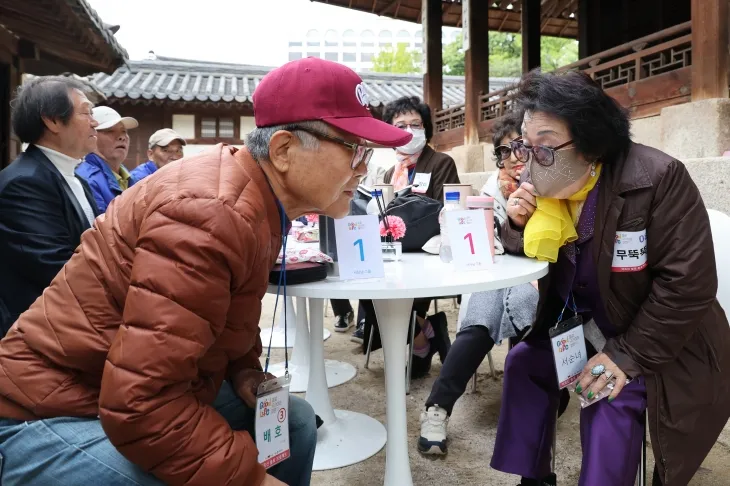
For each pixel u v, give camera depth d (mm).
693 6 4184
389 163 9188
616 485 1307
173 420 899
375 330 3240
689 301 1299
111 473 981
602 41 10344
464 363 2254
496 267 1609
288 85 1039
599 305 1554
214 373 1144
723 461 2057
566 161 1362
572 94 1329
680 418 1360
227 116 10898
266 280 1073
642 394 1385
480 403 2703
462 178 7012
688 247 1305
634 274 1385
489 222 1726
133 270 924
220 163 1033
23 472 1025
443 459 2172
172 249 902
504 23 11383
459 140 8664
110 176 3340
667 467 1355
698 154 4117
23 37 6246
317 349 2438
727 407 1438
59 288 1054
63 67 7500
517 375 1716
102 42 6469
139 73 12016
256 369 1408
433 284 1387
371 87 13352
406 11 10625
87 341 1000
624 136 1374
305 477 1405
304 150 1058
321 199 1109
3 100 6258
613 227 1370
